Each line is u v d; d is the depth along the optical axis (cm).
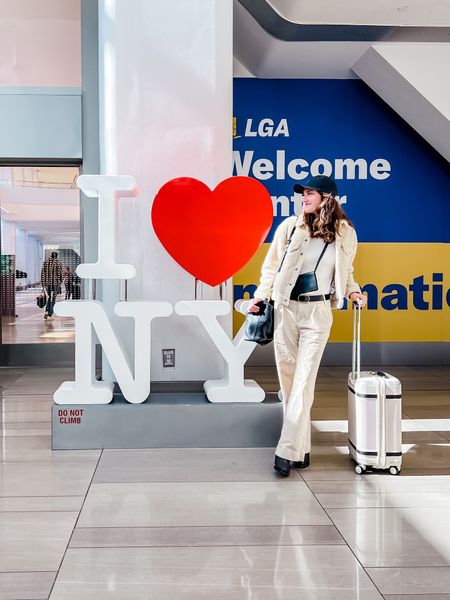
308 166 803
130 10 475
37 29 656
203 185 423
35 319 775
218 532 281
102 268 415
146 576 241
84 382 414
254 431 419
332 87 801
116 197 466
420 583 236
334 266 361
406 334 816
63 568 247
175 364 481
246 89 797
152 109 478
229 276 438
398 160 806
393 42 690
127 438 414
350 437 386
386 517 300
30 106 652
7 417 507
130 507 311
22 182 747
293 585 234
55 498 323
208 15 480
